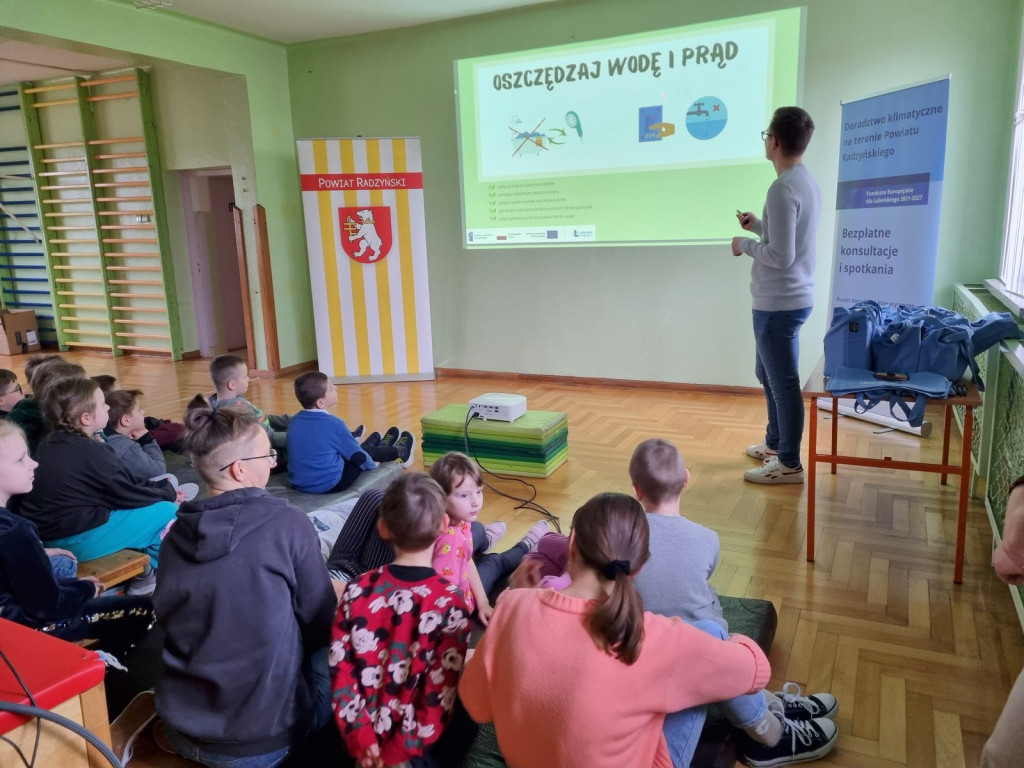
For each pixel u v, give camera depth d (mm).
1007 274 3801
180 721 1447
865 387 2291
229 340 7465
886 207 3699
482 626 1909
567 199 5285
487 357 5840
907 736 1672
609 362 5387
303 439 2975
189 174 6867
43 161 7254
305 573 1461
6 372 2986
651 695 1158
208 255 7129
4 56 6059
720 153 4770
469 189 5574
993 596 2266
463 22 5352
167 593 1418
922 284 3533
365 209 5531
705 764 1496
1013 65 3941
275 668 1427
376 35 5672
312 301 6137
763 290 3113
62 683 1108
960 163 4145
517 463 3441
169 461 3521
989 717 1723
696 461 3607
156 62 5098
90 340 7664
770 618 2062
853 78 4348
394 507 1393
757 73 4574
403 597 1383
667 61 4797
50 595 1667
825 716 1704
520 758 1186
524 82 5238
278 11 5039
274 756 1482
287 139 6121
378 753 1358
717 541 1686
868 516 2879
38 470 2143
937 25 4090
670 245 5020
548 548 2119
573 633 1146
